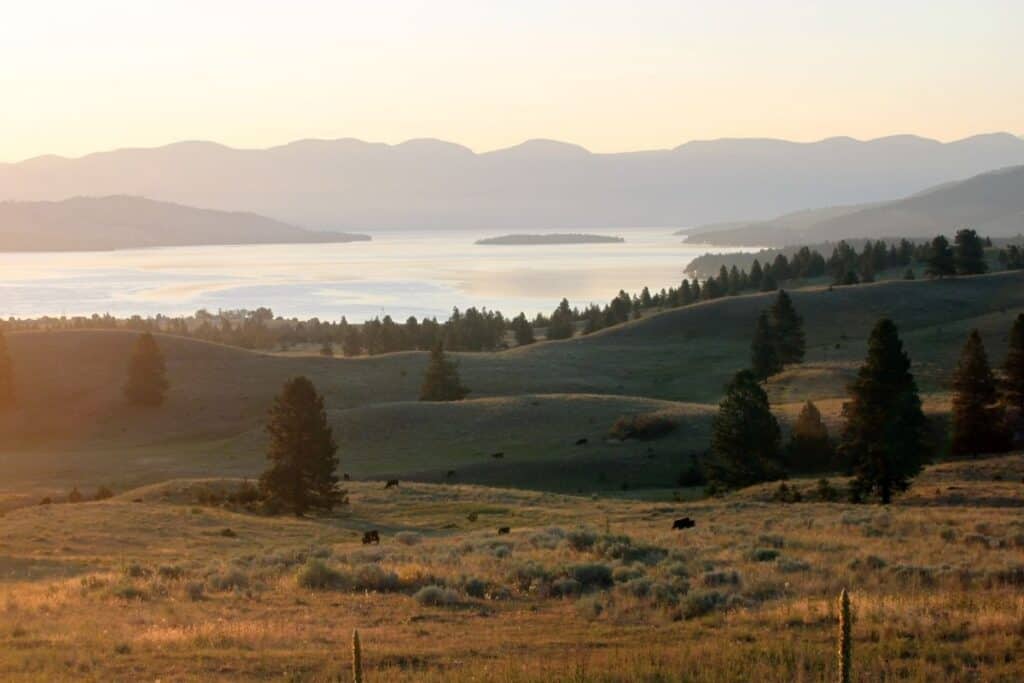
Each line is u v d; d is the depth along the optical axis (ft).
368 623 73.67
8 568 121.08
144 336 500.74
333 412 410.93
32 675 55.31
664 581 85.10
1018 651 57.77
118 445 440.86
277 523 181.68
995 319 573.33
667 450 317.42
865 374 208.85
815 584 82.84
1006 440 277.23
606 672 54.08
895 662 56.13
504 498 220.64
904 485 206.69
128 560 126.62
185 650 62.49
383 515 201.77
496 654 61.26
